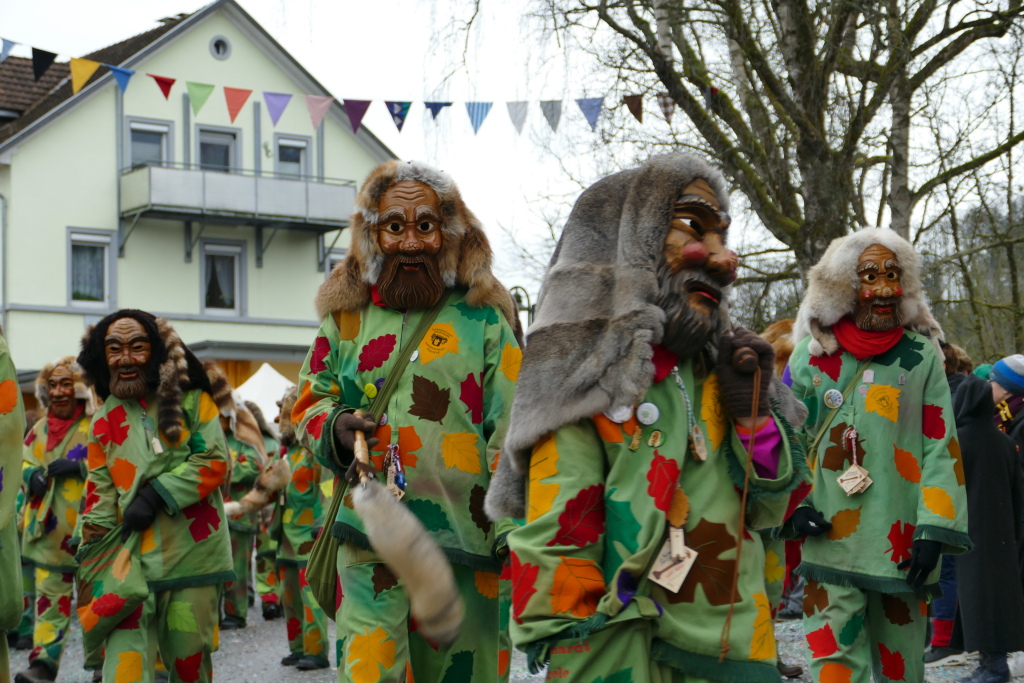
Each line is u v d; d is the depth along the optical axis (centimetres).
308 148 2944
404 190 401
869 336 478
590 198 289
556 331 277
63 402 770
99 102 2744
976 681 614
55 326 2733
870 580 457
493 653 398
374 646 373
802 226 1216
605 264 281
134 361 524
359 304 408
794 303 1571
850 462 470
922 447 466
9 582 439
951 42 1197
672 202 275
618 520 264
